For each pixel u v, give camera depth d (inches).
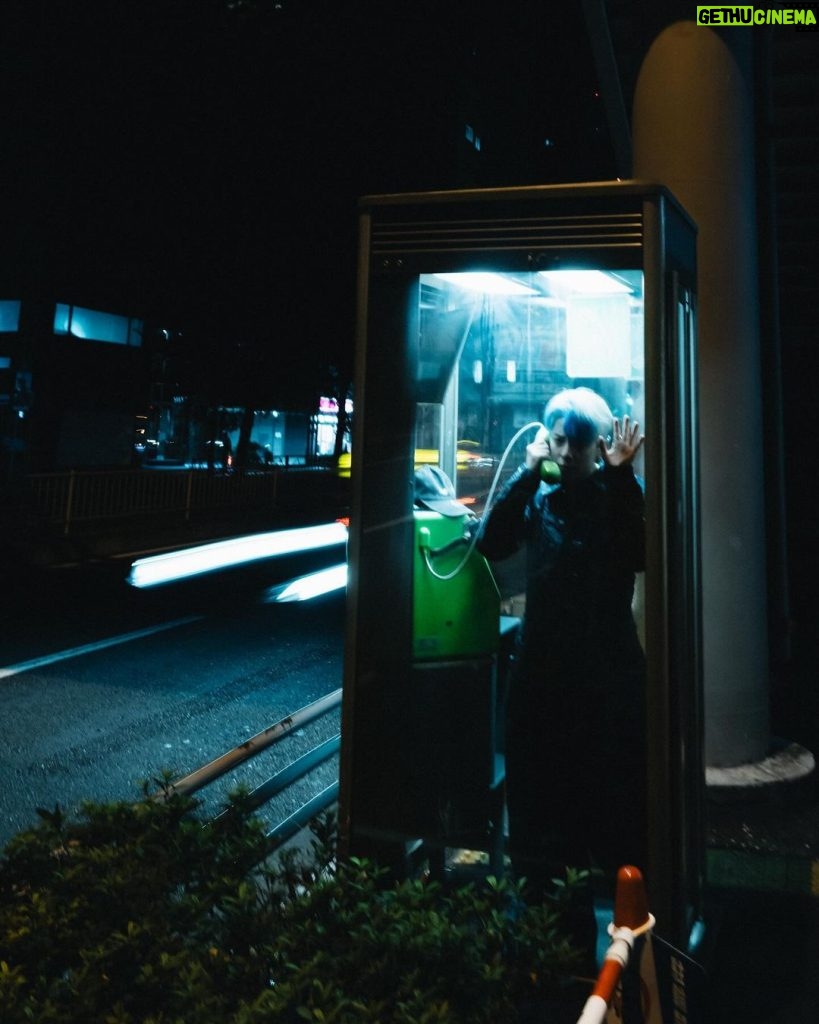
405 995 83.7
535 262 113.5
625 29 276.4
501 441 135.7
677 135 193.6
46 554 561.9
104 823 115.0
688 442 120.5
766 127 253.0
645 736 112.1
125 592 468.8
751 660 190.9
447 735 126.2
